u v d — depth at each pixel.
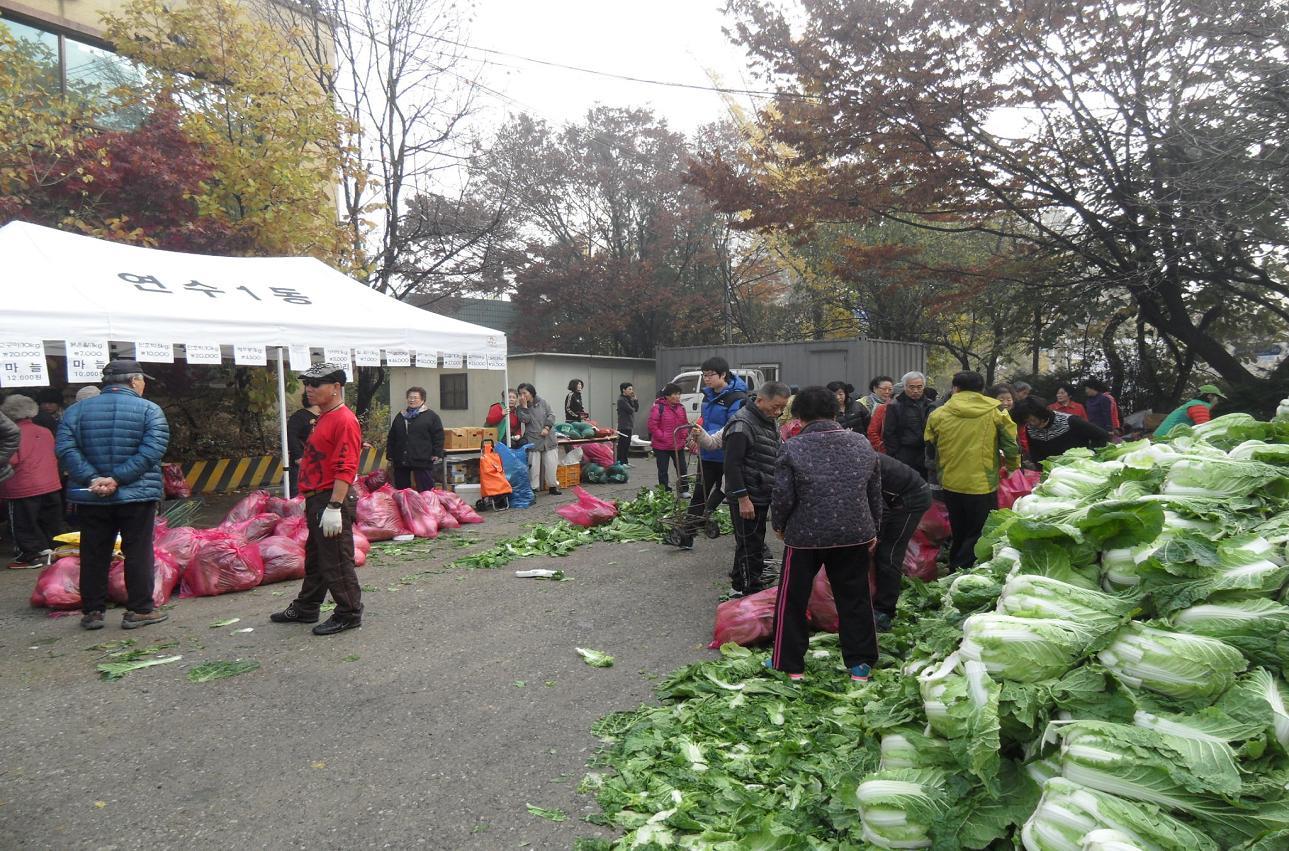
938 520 6.81
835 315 28.95
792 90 15.71
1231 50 12.01
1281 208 11.53
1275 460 3.55
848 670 4.77
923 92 14.27
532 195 32.09
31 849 3.15
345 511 5.93
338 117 15.09
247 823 3.33
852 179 15.38
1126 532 2.97
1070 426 7.24
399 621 6.19
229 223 13.89
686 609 6.41
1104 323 19.81
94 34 14.66
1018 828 2.37
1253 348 21.70
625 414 16.92
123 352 8.48
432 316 12.01
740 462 6.20
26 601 6.91
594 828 3.26
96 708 4.53
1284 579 2.71
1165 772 2.18
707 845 2.97
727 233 31.22
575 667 5.14
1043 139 14.70
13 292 7.71
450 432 12.42
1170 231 13.80
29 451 8.28
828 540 4.52
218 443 16.34
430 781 3.67
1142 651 2.52
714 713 4.14
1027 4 13.15
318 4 18.09
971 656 2.71
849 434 4.72
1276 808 2.11
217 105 14.15
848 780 2.88
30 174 12.04
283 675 5.03
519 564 8.15
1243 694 2.38
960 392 6.39
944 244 23.80
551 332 33.16
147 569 6.16
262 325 9.34
